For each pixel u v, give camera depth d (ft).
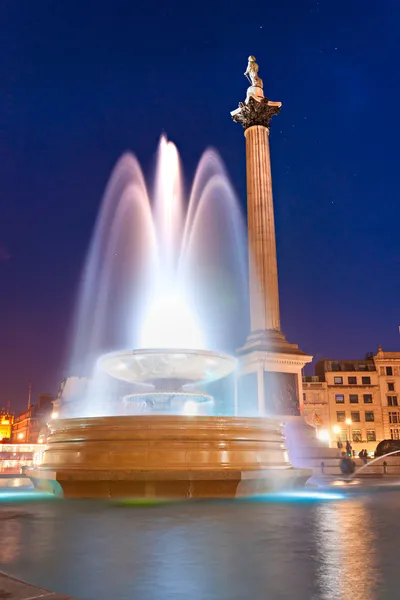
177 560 13.62
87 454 32.53
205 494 30.66
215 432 32.78
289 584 11.28
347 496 32.27
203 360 45.75
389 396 217.15
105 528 18.78
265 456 33.81
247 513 22.89
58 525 19.57
